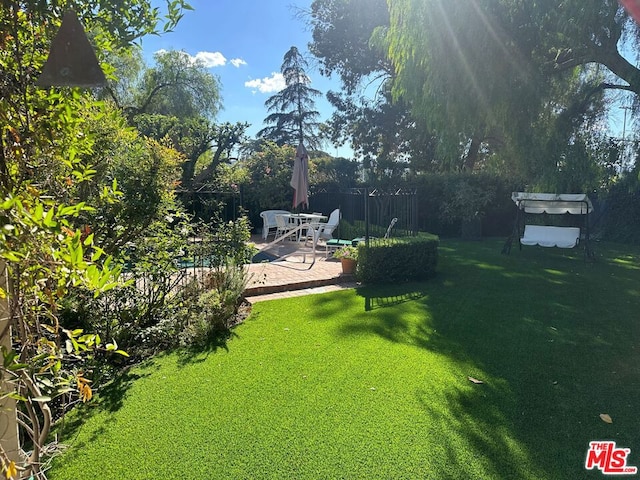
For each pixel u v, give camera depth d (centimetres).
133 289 406
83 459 232
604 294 616
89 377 312
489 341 420
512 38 593
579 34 590
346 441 248
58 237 133
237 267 563
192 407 288
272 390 313
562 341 420
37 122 159
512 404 294
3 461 148
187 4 200
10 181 149
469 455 236
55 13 162
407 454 236
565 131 732
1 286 160
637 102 732
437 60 632
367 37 1761
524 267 836
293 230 943
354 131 2219
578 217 1323
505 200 1387
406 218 834
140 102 2086
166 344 408
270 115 3206
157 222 418
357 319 493
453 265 860
